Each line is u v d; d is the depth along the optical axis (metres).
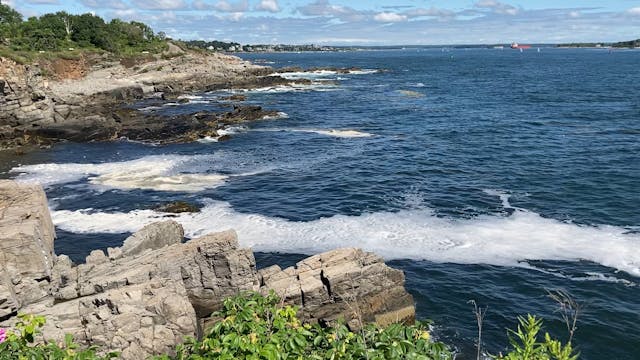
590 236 25.91
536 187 34.31
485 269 22.84
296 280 17.77
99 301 15.73
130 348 14.68
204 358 7.91
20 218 19.77
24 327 9.34
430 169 39.81
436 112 70.50
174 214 29.77
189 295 18.39
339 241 25.92
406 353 7.66
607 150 44.44
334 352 7.75
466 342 18.05
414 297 20.78
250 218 29.31
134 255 20.39
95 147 48.53
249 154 45.59
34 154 45.72
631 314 19.22
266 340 7.82
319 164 41.88
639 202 30.72
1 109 53.28
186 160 43.28
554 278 21.92
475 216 29.14
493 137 51.91
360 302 18.02
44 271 18.69
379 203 31.86
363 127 59.50
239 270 18.36
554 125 58.22
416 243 25.53
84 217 29.55
